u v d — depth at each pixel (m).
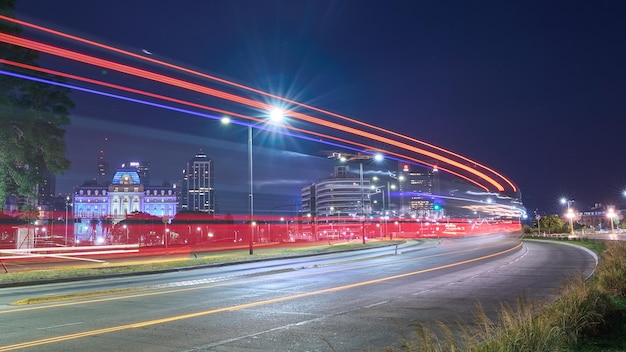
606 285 12.98
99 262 36.50
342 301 13.93
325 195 180.25
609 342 7.72
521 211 127.69
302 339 9.16
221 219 101.31
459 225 119.06
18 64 36.75
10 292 18.39
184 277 23.14
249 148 40.91
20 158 38.25
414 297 14.59
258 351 8.29
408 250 45.44
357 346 8.58
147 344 8.80
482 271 22.92
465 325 10.17
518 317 7.82
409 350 6.96
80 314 12.12
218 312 12.20
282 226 106.19
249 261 33.34
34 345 8.77
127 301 14.36
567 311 8.35
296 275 22.23
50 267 31.39
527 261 28.94
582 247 43.38
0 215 41.84
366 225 109.56
